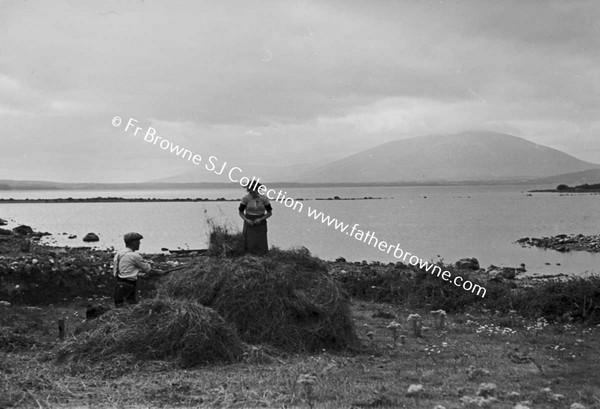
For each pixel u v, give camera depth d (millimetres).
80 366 8266
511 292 15766
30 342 9727
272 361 8852
